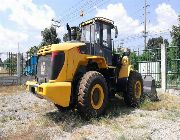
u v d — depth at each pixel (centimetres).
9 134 682
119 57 957
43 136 647
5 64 2039
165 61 1370
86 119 777
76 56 810
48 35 2978
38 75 837
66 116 826
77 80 811
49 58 793
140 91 985
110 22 945
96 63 880
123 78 943
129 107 951
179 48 1427
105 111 831
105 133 661
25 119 828
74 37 925
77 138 628
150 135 631
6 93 1420
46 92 718
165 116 800
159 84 1457
